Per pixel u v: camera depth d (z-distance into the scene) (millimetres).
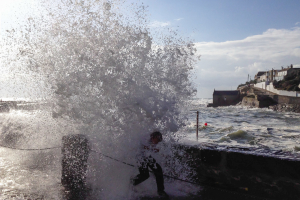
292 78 74500
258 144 9734
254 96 69125
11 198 3762
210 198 3893
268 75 94438
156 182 4117
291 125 18750
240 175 4094
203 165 4434
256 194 3947
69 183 4297
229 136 11094
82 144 4363
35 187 4184
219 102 91250
